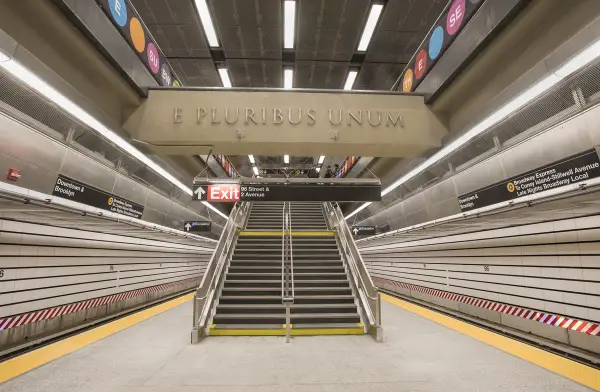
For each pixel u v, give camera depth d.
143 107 5.04
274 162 19.80
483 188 6.14
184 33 8.45
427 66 5.04
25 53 3.14
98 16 3.60
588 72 3.62
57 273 6.32
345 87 10.90
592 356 4.50
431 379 4.14
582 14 2.88
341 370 4.47
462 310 8.23
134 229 7.82
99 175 6.52
